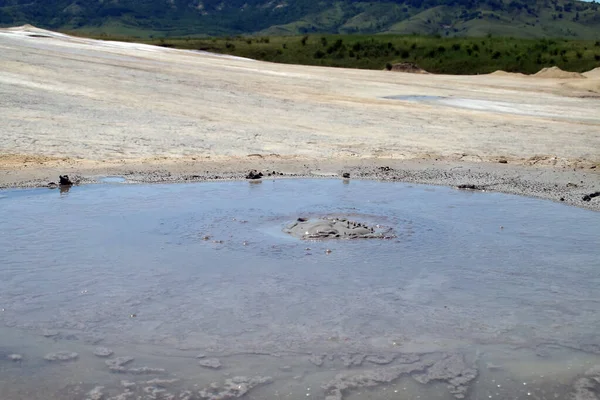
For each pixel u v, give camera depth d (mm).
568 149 16656
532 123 21250
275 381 4617
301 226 8477
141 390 4469
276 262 7156
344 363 4895
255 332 5391
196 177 12172
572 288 6488
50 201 9992
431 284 6539
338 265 7078
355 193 11008
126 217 9047
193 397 4398
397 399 4414
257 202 10148
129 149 14727
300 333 5383
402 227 8734
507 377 4719
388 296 6203
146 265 6988
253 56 62812
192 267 6945
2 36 40781
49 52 32812
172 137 16328
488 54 59750
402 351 5098
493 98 30031
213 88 25703
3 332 5320
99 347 5090
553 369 4844
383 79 37438
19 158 13203
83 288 6293
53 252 7391
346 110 22453
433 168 13703
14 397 4344
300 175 12633
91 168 12750
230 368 4793
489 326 5574
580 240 8211
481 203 10383
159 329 5422
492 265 7152
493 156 15398
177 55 42500
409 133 18484
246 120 19453
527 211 9844
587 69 53531
